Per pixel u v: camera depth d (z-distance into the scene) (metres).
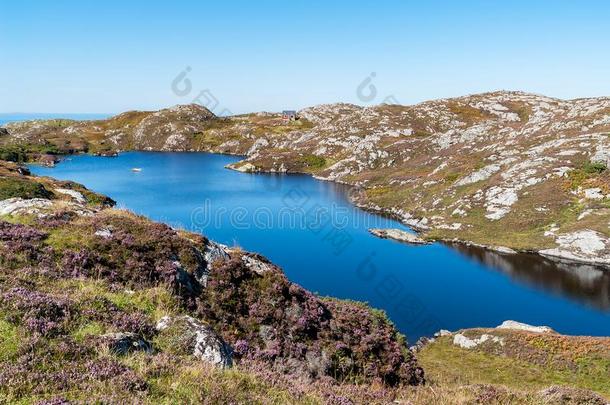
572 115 125.50
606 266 64.75
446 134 152.75
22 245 15.24
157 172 158.00
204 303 16.81
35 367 8.07
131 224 19.59
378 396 11.81
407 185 119.00
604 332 46.44
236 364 12.16
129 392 7.80
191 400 8.15
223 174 157.25
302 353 16.41
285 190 127.94
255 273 19.73
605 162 86.75
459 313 50.47
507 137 128.38
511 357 36.69
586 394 12.22
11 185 47.56
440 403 11.42
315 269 62.75
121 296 13.84
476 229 83.19
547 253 70.44
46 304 10.49
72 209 20.98
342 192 126.94
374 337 18.86
